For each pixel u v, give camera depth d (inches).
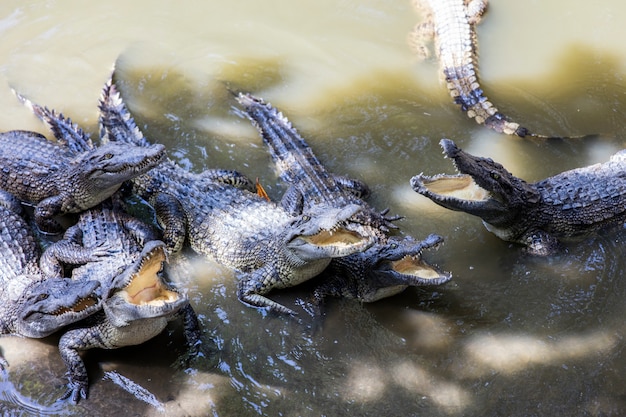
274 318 357.7
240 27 568.7
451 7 560.7
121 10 579.2
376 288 357.1
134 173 377.4
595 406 317.4
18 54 526.9
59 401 315.0
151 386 323.0
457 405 319.0
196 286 373.1
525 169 446.6
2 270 358.6
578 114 489.1
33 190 402.9
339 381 329.1
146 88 506.0
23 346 336.5
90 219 390.0
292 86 514.3
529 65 535.5
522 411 316.2
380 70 530.6
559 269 385.7
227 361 336.5
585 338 347.6
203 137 466.9
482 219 400.5
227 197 407.8
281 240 358.0
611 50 550.6
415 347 344.8
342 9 592.7
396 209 422.3
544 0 601.6
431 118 486.0
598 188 407.2
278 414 314.5
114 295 301.0
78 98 494.3
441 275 348.2
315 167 433.1
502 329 353.1
